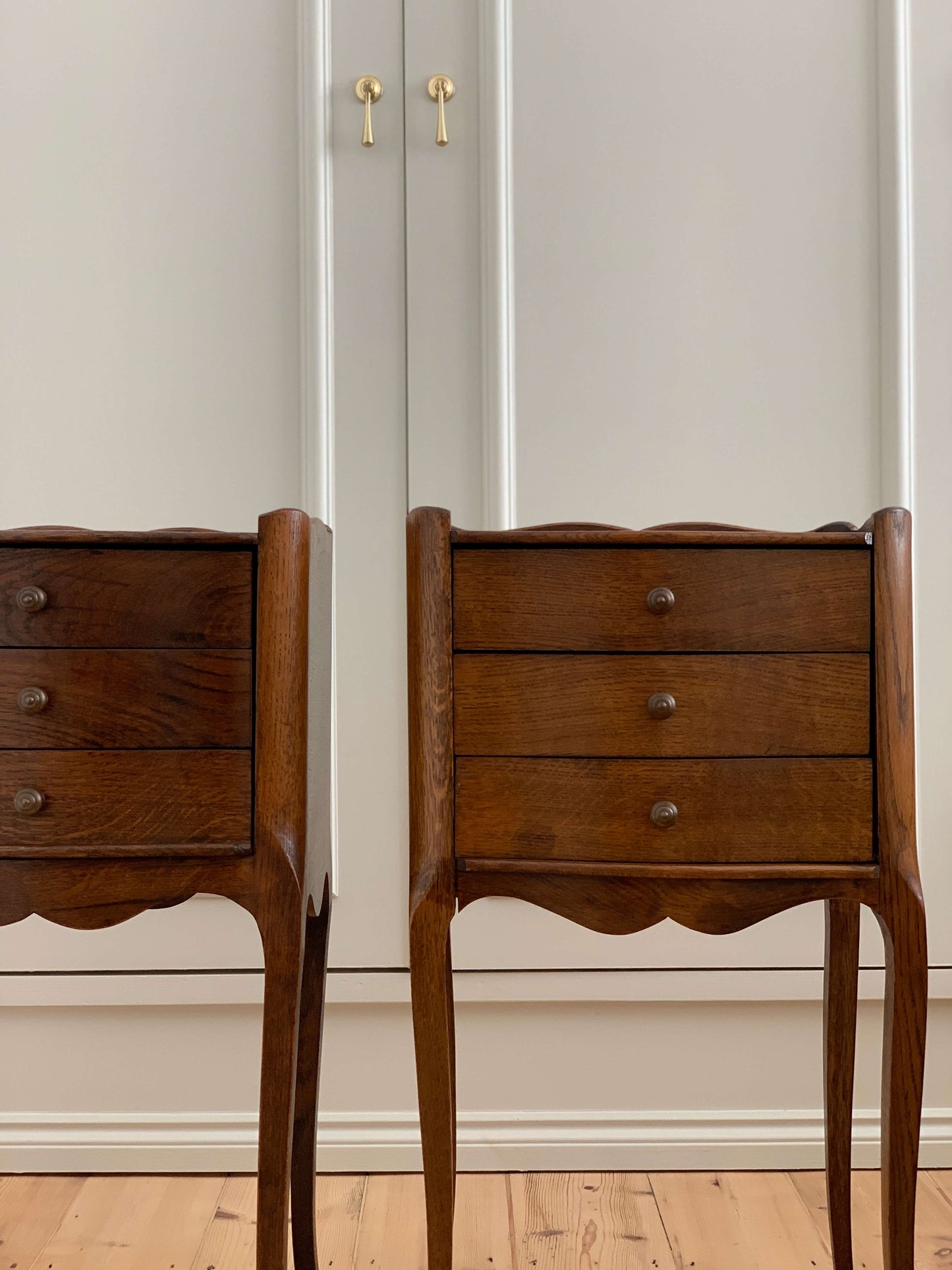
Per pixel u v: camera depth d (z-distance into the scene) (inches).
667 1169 54.9
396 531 55.8
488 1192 52.6
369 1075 55.5
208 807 35.0
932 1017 55.6
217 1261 45.9
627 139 56.5
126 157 56.3
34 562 35.2
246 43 56.6
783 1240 47.6
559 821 35.8
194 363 56.1
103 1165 54.5
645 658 35.9
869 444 56.2
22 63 56.3
